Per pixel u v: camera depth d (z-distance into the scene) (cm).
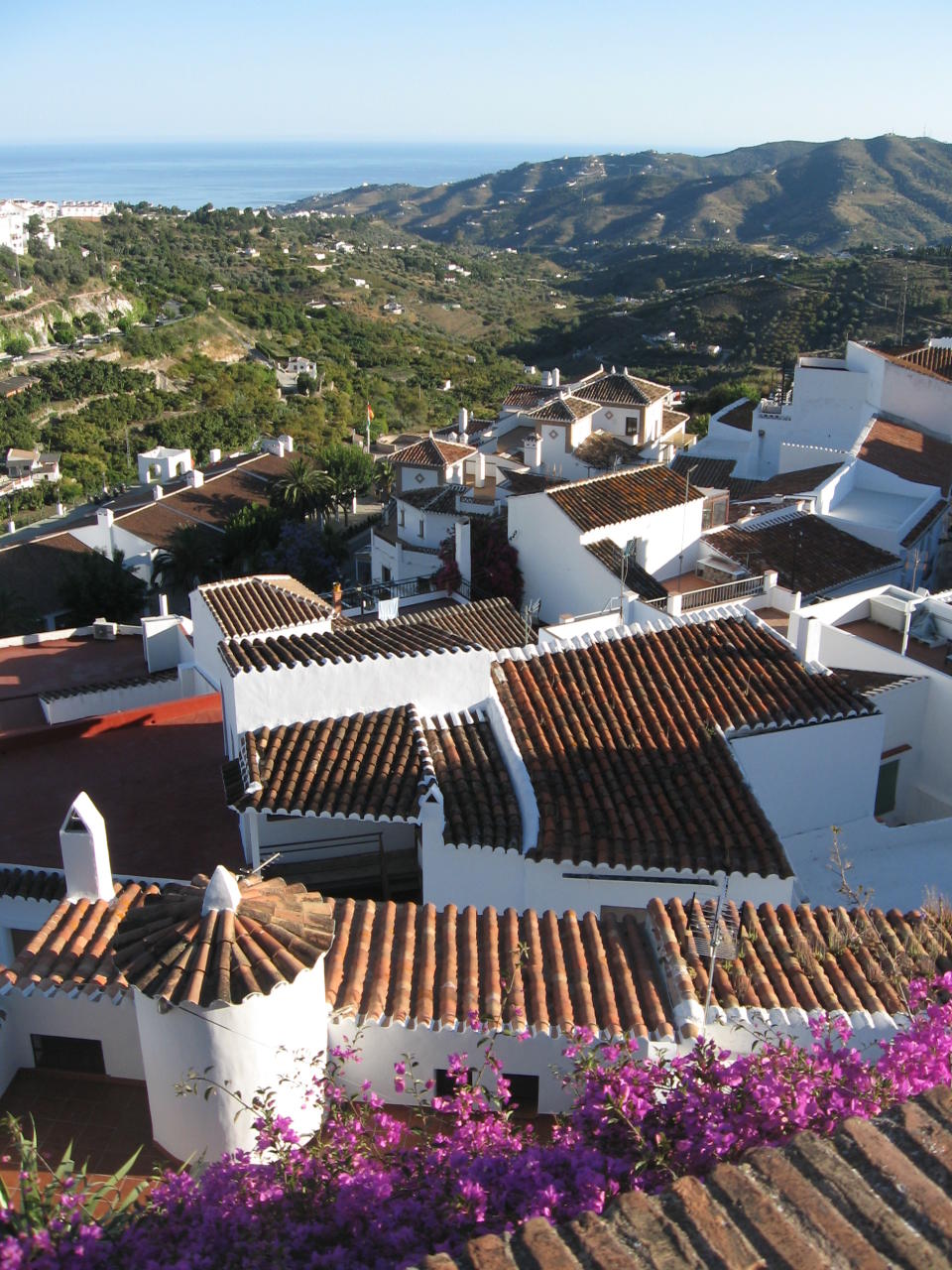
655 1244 549
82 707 2611
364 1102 988
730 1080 877
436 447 6084
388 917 1264
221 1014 975
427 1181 814
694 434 7262
